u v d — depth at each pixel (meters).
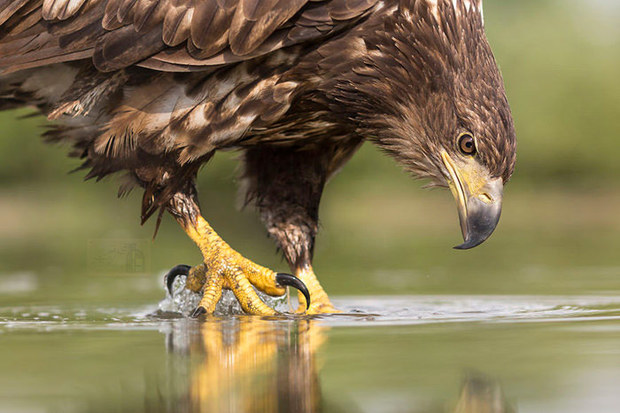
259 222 11.20
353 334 7.23
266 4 8.94
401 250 18.84
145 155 9.62
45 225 24.78
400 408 4.66
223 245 9.98
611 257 16.59
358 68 9.38
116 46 9.18
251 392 5.04
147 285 13.03
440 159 9.46
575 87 32.91
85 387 5.21
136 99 9.47
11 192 28.75
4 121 28.53
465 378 5.34
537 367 5.62
